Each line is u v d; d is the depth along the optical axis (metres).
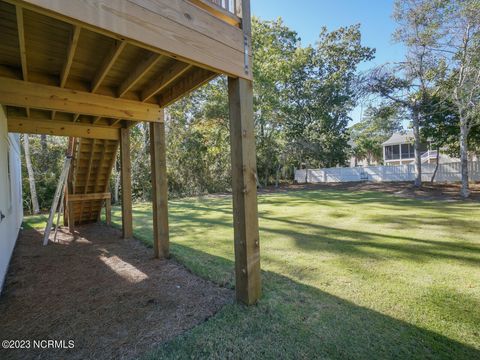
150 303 2.46
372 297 2.45
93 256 4.06
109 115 3.47
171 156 14.51
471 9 7.95
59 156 11.59
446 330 1.94
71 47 2.13
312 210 7.76
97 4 1.45
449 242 4.14
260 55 13.91
